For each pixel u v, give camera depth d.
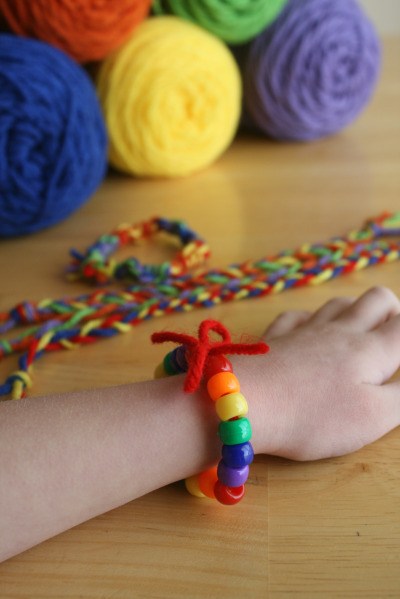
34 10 0.39
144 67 0.43
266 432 0.27
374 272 0.38
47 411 0.26
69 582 0.25
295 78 0.48
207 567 0.25
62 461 0.25
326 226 0.42
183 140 0.46
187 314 0.36
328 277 0.37
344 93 0.51
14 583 0.25
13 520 0.24
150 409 0.26
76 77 0.40
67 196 0.40
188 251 0.38
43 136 0.38
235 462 0.25
